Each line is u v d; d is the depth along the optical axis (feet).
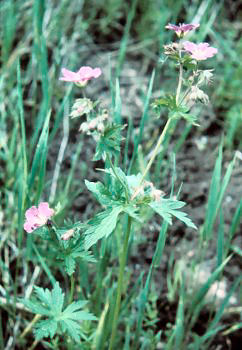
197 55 2.23
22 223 2.75
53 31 3.89
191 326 2.90
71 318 2.31
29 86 3.76
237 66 4.01
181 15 4.29
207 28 3.56
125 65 4.02
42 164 2.64
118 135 2.19
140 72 3.98
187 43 2.25
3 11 3.98
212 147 3.69
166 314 3.08
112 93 2.77
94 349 2.67
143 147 3.59
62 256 2.30
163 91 3.68
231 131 3.59
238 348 3.02
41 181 2.67
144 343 2.75
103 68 3.96
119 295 2.45
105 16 4.30
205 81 2.32
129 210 2.22
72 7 4.13
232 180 3.53
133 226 2.69
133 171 2.97
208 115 3.78
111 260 3.11
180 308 2.79
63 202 3.18
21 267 3.14
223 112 3.83
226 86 3.87
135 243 3.17
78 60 3.96
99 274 2.81
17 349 2.91
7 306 2.90
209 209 2.69
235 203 3.41
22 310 2.99
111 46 4.14
